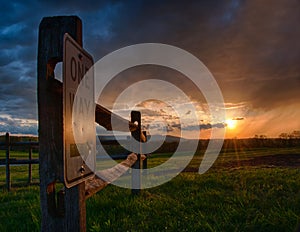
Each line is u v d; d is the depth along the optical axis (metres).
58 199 1.85
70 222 1.85
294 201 4.32
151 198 5.16
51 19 1.79
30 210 4.14
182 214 4.00
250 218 3.74
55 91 1.77
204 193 5.37
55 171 1.70
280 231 3.28
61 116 1.74
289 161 13.45
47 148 1.71
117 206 4.37
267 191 5.52
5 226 3.55
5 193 7.04
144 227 3.50
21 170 16.47
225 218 3.66
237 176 7.50
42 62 1.73
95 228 3.24
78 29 1.85
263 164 12.28
